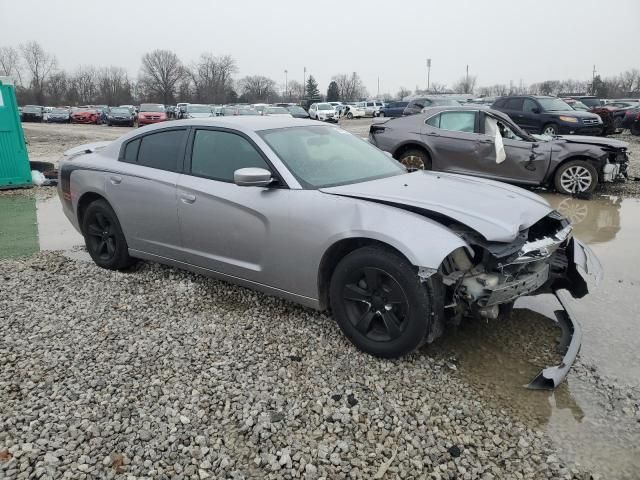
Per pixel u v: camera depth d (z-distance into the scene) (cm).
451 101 2286
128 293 453
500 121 910
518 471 247
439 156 944
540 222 385
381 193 360
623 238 638
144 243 472
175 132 457
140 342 363
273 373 324
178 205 431
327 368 331
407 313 320
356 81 10938
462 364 340
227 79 10169
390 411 289
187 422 279
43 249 610
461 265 323
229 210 397
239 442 265
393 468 248
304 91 11038
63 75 9788
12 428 274
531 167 888
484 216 331
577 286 399
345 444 262
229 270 411
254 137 404
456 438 268
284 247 369
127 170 477
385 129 1007
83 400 298
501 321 402
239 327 386
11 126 1019
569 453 260
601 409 295
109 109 4662
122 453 257
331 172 399
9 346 359
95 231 517
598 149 857
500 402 300
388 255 323
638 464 252
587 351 357
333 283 351
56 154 1664
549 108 1664
